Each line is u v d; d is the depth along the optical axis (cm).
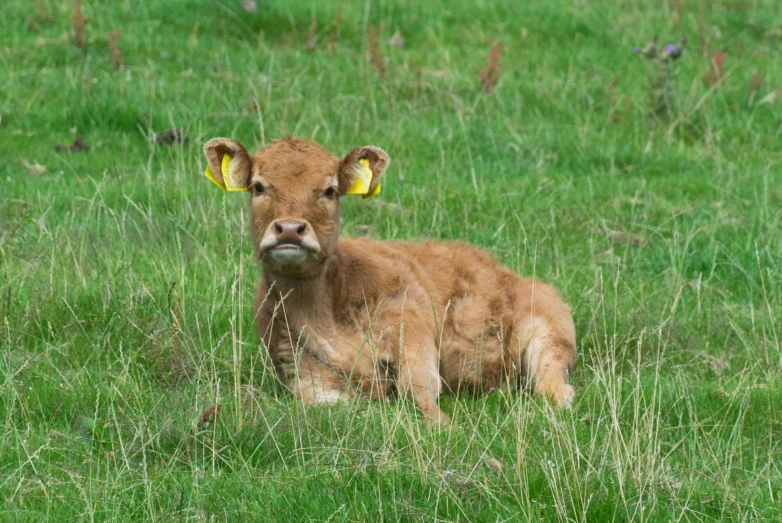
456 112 3928
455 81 4219
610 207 3219
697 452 1764
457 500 1496
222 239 2744
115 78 3956
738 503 1530
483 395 2123
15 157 3284
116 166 3180
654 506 1505
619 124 4053
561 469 1595
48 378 1922
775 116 4225
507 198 3156
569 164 3662
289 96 3919
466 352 2139
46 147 3412
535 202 3188
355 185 1956
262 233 1925
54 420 1800
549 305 2211
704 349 2298
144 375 1995
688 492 1567
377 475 1548
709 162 3747
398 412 1706
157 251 2586
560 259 2723
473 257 2284
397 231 2889
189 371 1994
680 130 4025
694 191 3450
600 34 5009
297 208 1892
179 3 4722
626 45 4922
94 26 4453
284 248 1830
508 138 3744
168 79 4012
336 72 4228
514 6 5166
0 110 3625
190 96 3869
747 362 2223
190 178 3145
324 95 3984
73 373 1939
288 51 4419
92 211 2714
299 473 1584
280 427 1741
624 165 3675
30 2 4653
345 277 2006
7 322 2094
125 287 2328
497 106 4038
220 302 2272
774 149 3994
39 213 2758
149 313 2242
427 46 4653
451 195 3142
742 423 1867
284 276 1950
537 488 1571
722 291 2641
